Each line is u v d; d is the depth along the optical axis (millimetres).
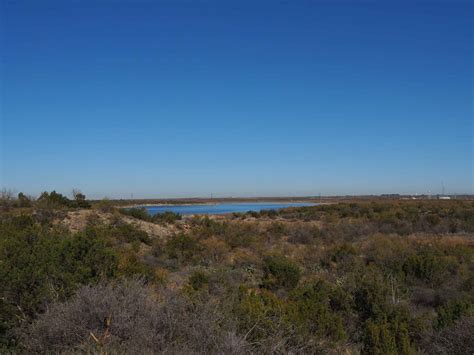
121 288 6848
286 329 7344
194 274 14867
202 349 5727
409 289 13672
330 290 12180
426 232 37594
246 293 10508
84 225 25406
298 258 22875
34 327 6234
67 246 9031
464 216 45125
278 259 18359
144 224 30609
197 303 6695
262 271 19281
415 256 16500
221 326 6516
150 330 5871
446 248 22891
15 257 8109
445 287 14156
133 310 6219
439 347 7598
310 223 46750
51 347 5961
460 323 7797
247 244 28562
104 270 8891
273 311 8109
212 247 24578
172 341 5855
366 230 37438
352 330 9750
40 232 11016
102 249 9195
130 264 12234
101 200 33000
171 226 33812
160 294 7438
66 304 6445
